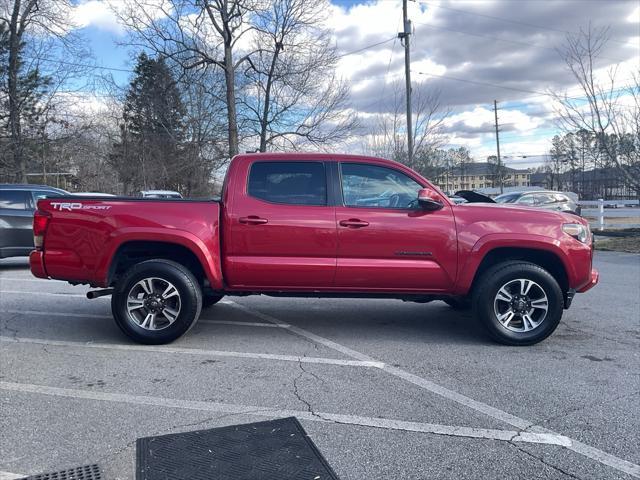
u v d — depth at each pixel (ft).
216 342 18.03
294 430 11.35
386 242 17.19
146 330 17.40
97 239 17.08
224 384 14.06
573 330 19.77
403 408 12.54
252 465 9.91
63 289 28.17
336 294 17.81
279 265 17.15
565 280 17.94
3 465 9.88
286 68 81.97
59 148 89.25
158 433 11.20
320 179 17.66
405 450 10.52
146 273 17.21
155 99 88.94
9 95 81.00
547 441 10.91
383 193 17.79
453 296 18.01
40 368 15.28
